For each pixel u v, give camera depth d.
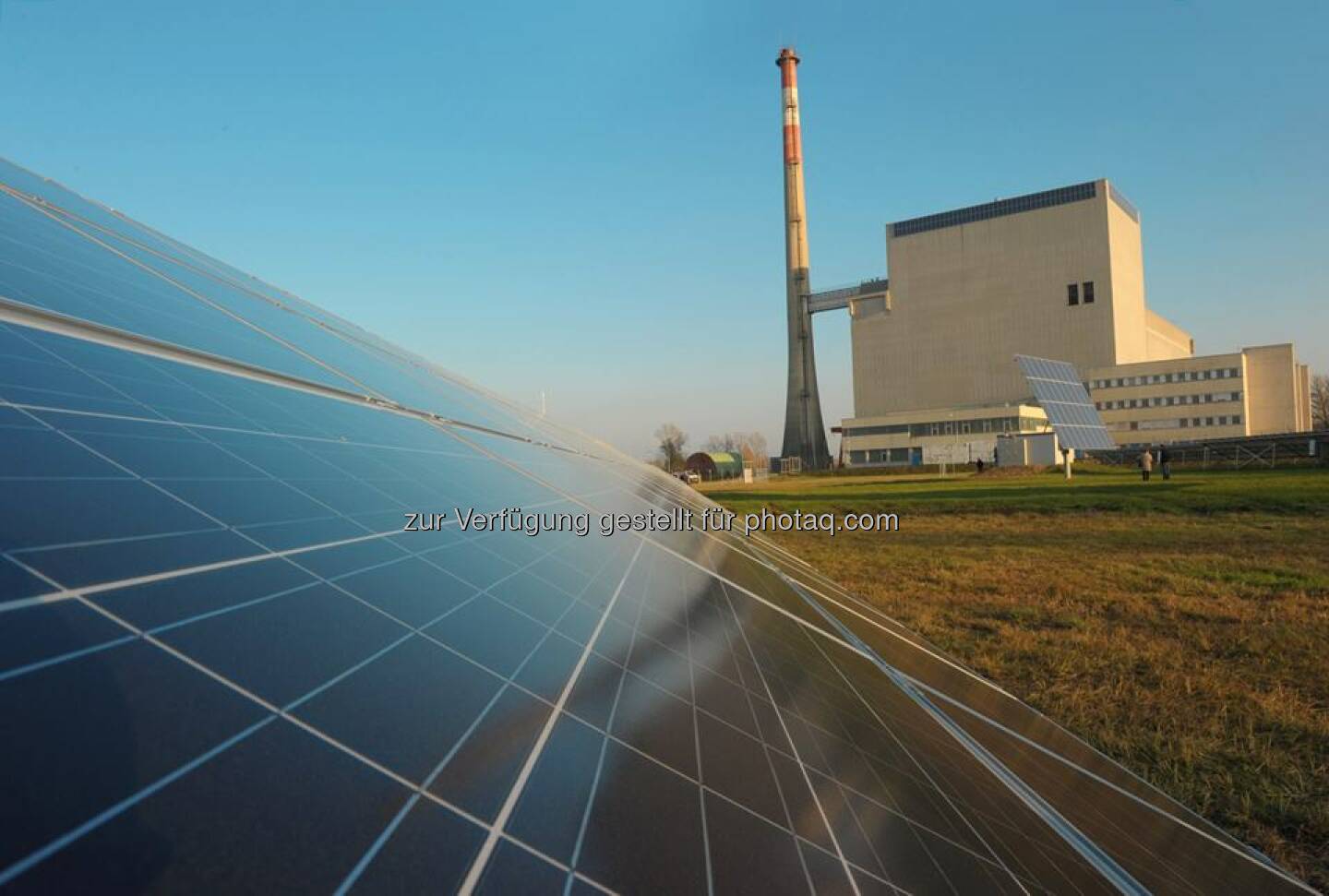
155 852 1.42
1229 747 8.33
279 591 2.57
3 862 1.24
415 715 2.31
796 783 3.30
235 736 1.81
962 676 8.88
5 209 5.79
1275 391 119.19
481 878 1.81
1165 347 164.00
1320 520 27.84
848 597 12.17
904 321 137.12
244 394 4.86
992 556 23.47
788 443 128.38
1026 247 128.00
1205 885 4.79
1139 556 22.19
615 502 9.19
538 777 2.35
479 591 3.60
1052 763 6.34
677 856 2.32
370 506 3.99
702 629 5.09
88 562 2.13
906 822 3.50
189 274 8.44
